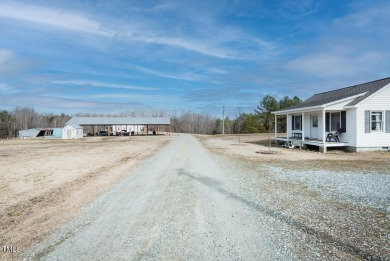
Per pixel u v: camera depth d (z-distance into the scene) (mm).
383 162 12586
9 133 61281
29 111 81438
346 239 4172
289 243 4059
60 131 47031
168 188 7555
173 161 13211
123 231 4590
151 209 5734
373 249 3836
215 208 5742
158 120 58094
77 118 55438
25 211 5965
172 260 3600
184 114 85938
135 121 56156
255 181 8367
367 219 5023
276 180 8523
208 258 3645
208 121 80750
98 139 41469
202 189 7375
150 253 3799
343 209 5613
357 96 17203
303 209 5621
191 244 4070
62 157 16266
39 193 7535
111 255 3752
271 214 5336
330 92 24266
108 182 8672
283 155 15836
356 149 16562
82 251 3896
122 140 36750
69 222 5125
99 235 4441
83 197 6914
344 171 10211
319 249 3854
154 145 25578
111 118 56906
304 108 19156
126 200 6449
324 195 6711
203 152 17844
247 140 31891
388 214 5293
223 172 9969
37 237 4500
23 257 3801
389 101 16594
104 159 15000
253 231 4527
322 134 18750
